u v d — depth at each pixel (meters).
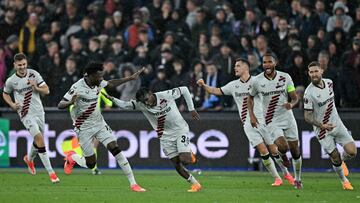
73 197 38.53
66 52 66.81
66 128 60.84
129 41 67.12
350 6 66.69
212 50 63.66
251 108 44.44
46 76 64.94
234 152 58.72
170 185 46.25
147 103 40.97
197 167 59.41
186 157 41.03
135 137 60.00
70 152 50.78
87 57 65.25
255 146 46.53
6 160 61.75
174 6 70.75
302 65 60.25
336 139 44.41
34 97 47.09
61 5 73.50
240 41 63.91
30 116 47.03
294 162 43.81
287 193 40.78
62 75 64.31
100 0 74.56
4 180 49.28
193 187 41.97
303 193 40.78
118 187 44.53
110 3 71.88
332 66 60.06
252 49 62.41
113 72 62.84
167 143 41.69
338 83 59.09
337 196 39.09
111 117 60.38
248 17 65.62
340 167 43.34
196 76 60.97
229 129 58.81
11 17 72.44
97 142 55.25
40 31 71.06
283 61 61.09
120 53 65.88
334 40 62.12
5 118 61.75
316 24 63.84
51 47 65.94
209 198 38.09
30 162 50.38
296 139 44.22
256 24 65.38
